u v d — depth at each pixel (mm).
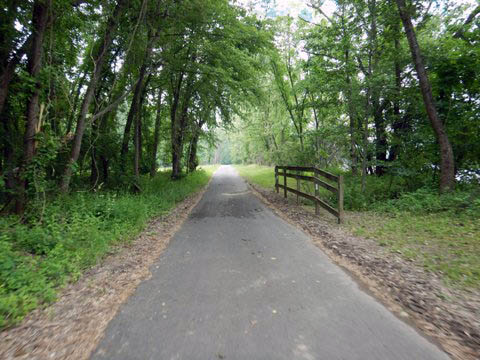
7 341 2410
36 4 6492
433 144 9812
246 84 12445
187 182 16359
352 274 3803
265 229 6500
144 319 2773
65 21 8305
